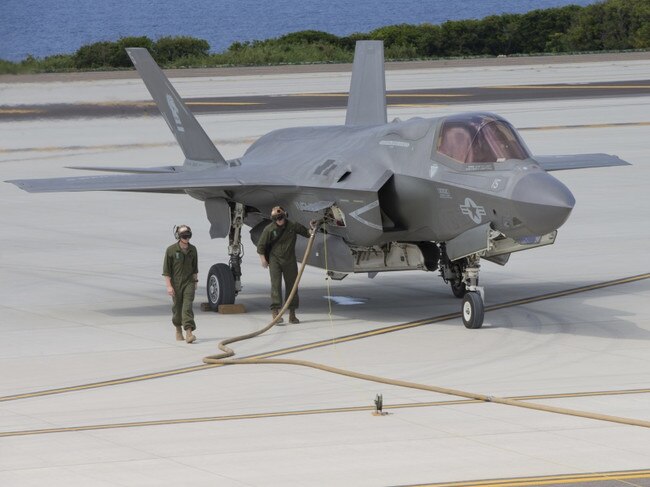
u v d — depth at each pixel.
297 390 53.16
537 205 61.94
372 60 90.12
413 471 39.69
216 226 79.69
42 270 92.38
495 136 66.56
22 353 62.69
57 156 173.75
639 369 56.91
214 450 42.78
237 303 79.38
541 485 37.94
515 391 52.28
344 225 71.38
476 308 67.50
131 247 103.88
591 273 87.81
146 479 39.22
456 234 68.00
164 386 54.47
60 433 45.69
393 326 69.62
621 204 125.12
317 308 76.88
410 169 69.19
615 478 38.66
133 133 195.62
